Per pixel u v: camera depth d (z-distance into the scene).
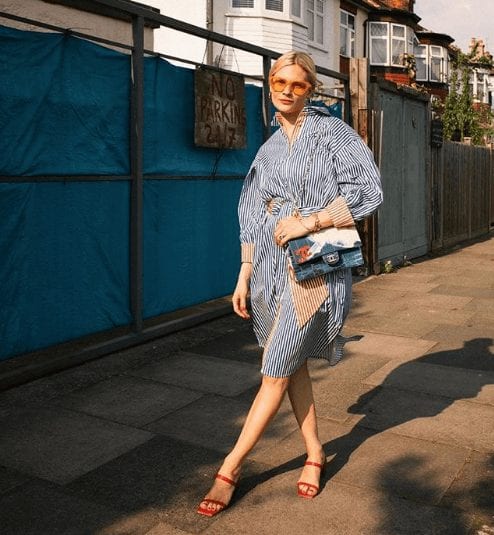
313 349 3.07
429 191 11.62
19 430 3.85
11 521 2.90
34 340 4.66
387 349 5.60
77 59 4.89
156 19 5.48
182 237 6.11
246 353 5.42
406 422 3.98
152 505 3.03
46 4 7.68
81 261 5.02
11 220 4.45
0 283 4.40
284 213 2.96
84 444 3.67
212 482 3.25
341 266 2.90
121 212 5.37
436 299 7.79
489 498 3.07
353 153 2.91
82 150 4.98
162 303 5.91
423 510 2.96
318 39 23.36
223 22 18.38
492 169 16.55
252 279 3.10
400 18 28.48
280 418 4.01
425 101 11.14
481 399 4.37
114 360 5.16
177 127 5.98
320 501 3.04
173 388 4.58
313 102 8.03
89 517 2.93
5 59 4.37
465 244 13.61
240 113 6.64
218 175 6.53
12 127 4.43
